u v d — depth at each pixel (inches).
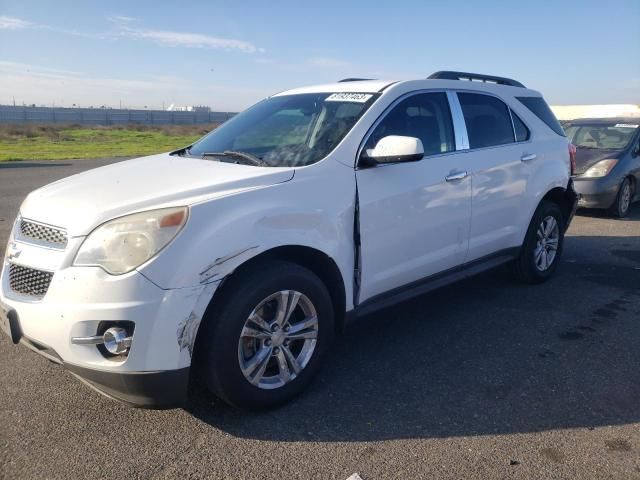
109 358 107.7
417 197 153.6
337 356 155.9
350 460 108.7
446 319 183.2
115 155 914.1
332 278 137.8
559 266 247.8
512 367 148.9
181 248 107.9
